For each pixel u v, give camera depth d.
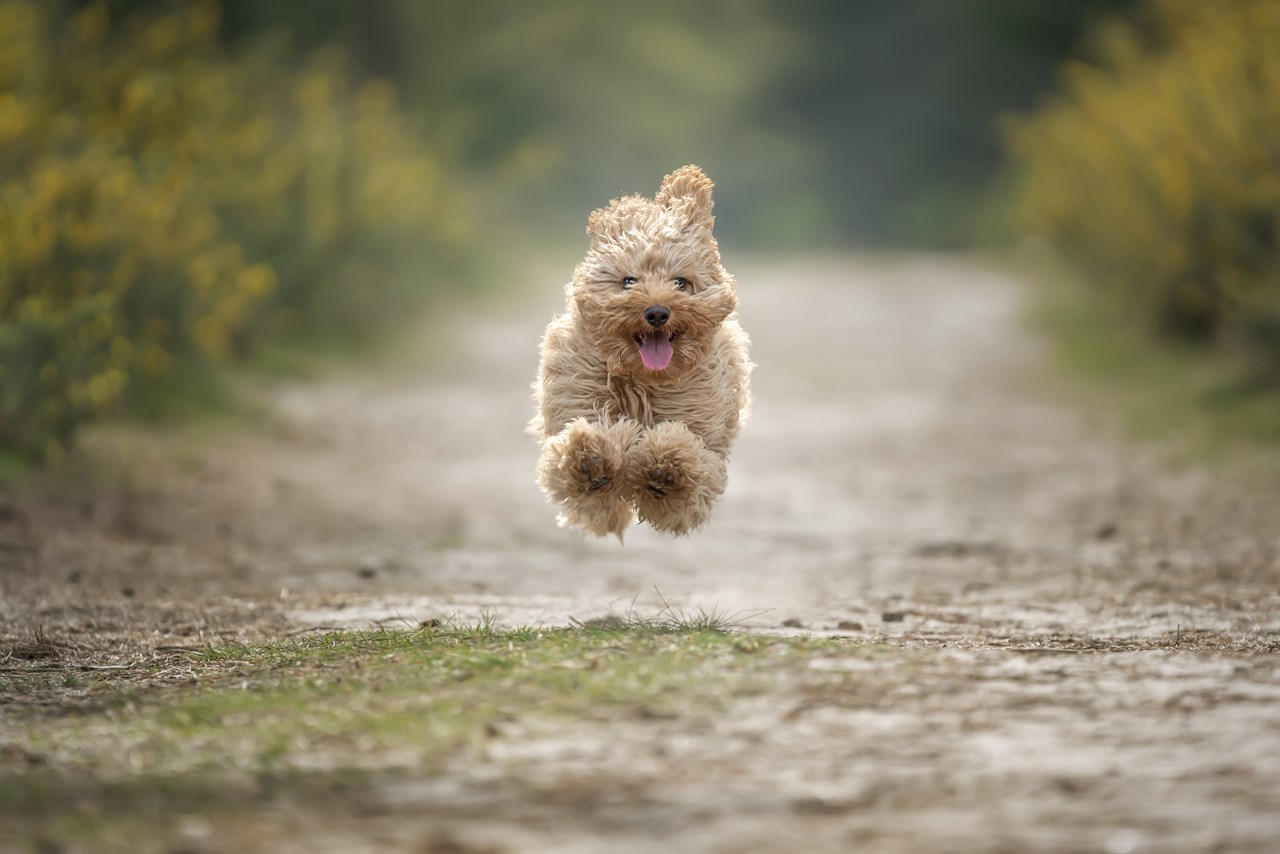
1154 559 18.12
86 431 24.16
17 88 26.98
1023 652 11.82
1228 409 28.64
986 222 90.62
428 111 71.50
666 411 12.59
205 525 20.25
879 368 38.97
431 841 7.90
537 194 84.00
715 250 12.62
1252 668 11.09
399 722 9.78
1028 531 20.47
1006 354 41.09
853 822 8.15
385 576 17.52
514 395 34.91
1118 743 9.38
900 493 23.61
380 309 43.97
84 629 14.27
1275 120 27.48
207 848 7.84
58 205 23.45
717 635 11.93
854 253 121.31
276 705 10.41
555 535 20.36
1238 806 8.35
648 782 8.70
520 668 10.88
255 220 36.12
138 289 26.59
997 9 93.12
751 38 119.12
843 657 11.19
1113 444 27.69
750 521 21.34
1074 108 50.75
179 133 29.86
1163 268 35.22
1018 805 8.38
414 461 26.52
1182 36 37.38
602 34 94.00
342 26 67.12
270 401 30.98
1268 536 19.22
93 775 9.01
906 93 125.62
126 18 38.91
